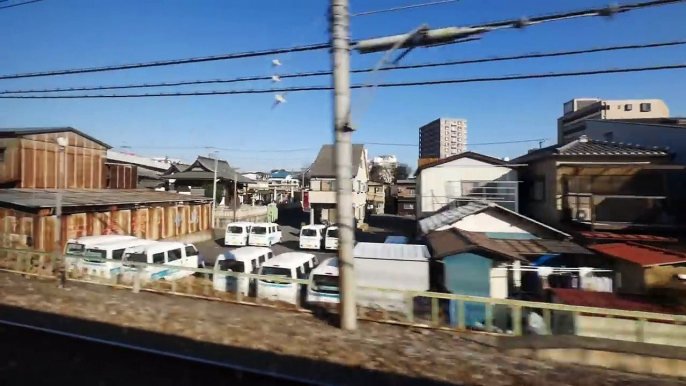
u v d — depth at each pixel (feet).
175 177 121.60
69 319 25.34
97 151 80.69
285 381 17.16
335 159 22.56
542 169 54.80
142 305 29.07
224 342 21.83
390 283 35.19
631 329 25.64
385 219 139.44
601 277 35.99
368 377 18.02
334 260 37.93
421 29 19.24
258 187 168.14
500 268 35.70
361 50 21.29
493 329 27.40
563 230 46.91
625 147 50.60
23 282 35.14
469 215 46.01
